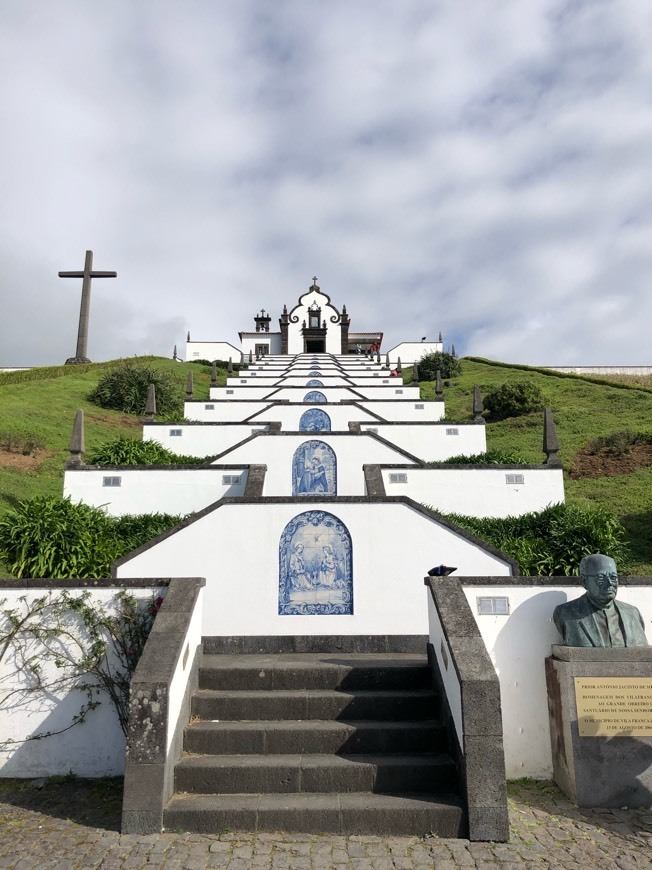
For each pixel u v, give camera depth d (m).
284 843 5.41
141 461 17.02
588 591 6.65
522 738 6.82
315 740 6.58
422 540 9.59
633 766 6.13
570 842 5.43
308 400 26.56
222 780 6.09
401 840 5.49
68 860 5.10
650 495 17.91
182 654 6.53
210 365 54.09
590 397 33.31
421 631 9.27
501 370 46.94
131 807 5.61
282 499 9.70
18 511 11.46
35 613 7.13
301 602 9.36
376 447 15.98
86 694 6.98
